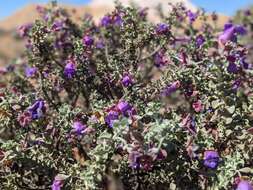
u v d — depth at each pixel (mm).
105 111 365
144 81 498
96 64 478
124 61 466
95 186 327
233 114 373
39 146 386
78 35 559
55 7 580
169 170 354
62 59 529
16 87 546
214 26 571
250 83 442
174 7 517
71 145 387
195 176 357
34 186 392
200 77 400
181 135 347
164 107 405
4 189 381
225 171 334
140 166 334
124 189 359
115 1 519
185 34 563
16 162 379
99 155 328
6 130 427
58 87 476
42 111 385
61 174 350
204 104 388
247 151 360
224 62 395
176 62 421
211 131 370
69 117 385
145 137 323
